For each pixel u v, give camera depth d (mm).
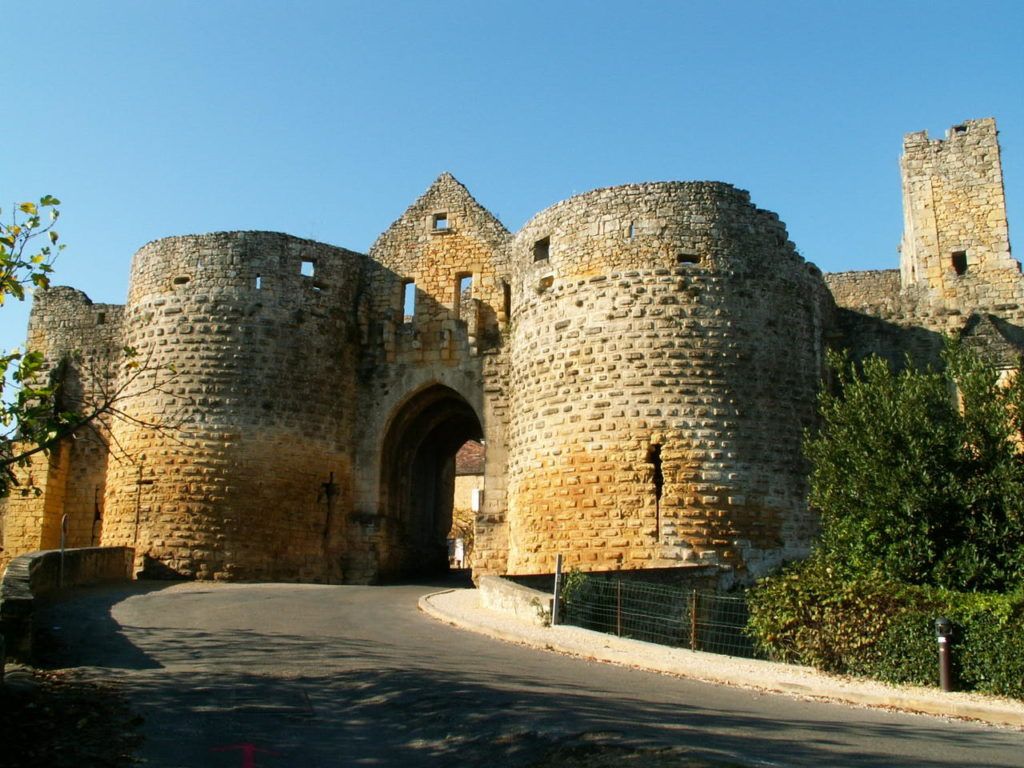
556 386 31922
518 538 32344
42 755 10203
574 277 32406
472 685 13984
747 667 17219
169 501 34531
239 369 35781
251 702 13086
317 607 24859
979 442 18984
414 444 42094
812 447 21391
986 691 15617
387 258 40031
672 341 30516
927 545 18531
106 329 42500
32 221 15211
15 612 15359
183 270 36969
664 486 29484
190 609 23531
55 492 41344
